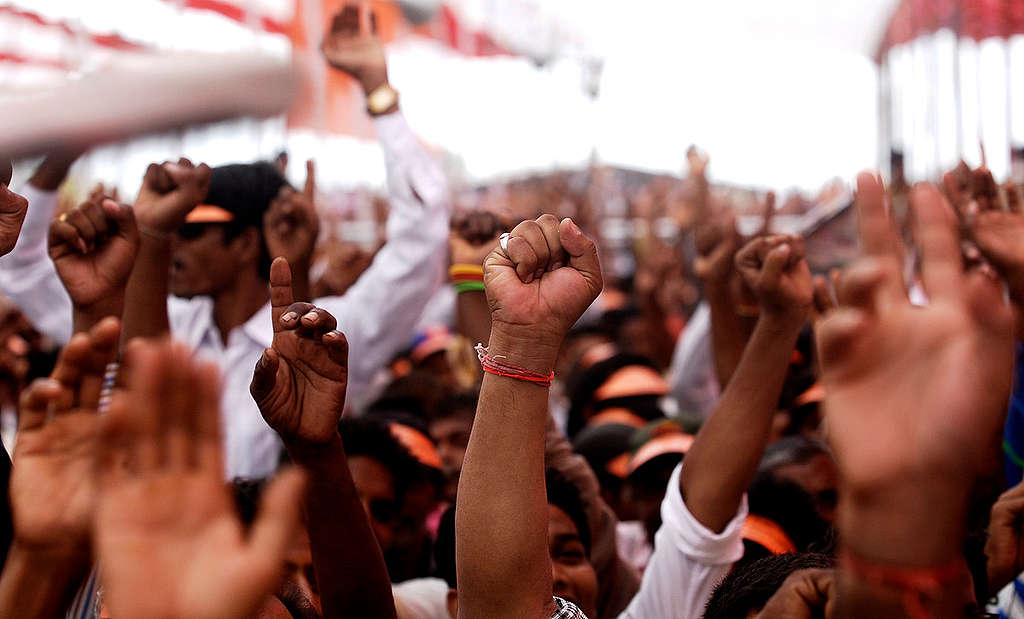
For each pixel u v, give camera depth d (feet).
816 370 9.42
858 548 2.51
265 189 7.59
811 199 18.12
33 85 1.79
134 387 2.29
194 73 1.66
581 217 19.74
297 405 4.26
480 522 3.61
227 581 2.11
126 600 2.15
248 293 7.71
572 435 11.17
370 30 8.05
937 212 2.66
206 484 2.28
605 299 20.24
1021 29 8.14
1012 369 2.55
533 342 3.63
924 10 8.46
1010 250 4.66
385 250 8.14
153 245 6.12
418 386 10.63
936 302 2.56
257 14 7.43
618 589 6.65
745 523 5.94
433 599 6.18
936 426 2.46
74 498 2.88
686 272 19.36
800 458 6.62
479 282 6.07
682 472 5.41
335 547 4.37
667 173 21.99
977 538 4.99
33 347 11.01
